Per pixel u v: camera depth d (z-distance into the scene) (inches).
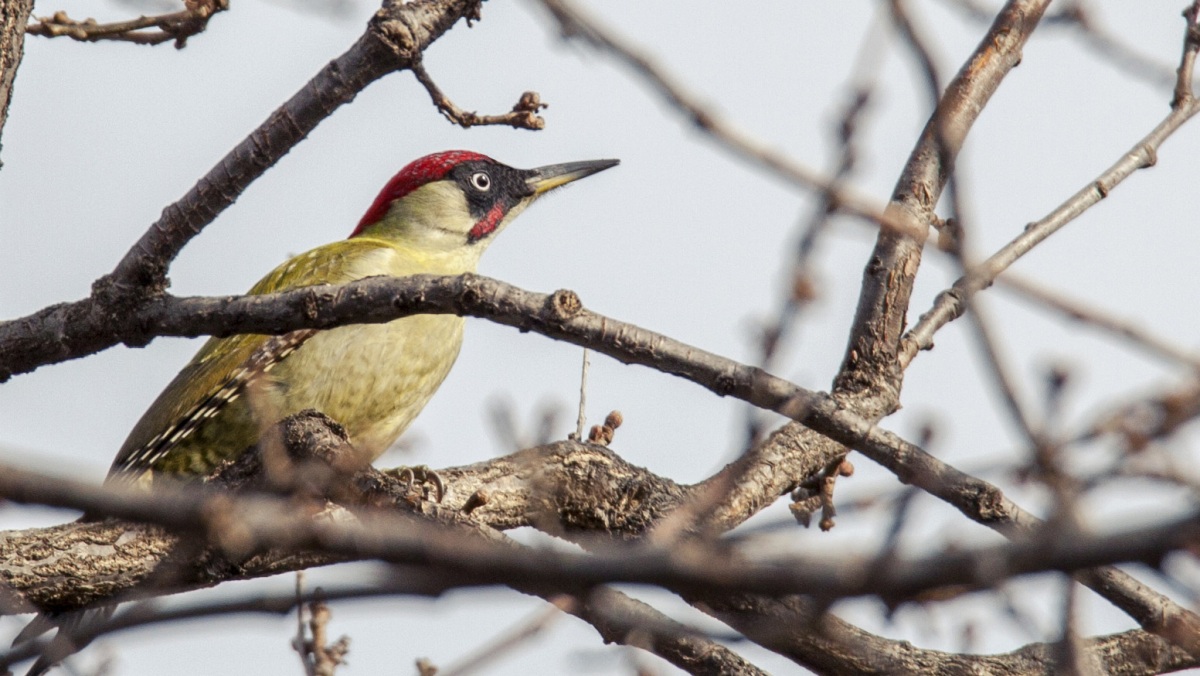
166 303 350.6
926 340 418.0
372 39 343.6
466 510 410.6
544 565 152.8
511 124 364.2
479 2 348.8
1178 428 181.0
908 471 312.8
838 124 208.1
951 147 204.1
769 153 201.2
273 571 383.2
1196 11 404.5
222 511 157.3
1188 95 404.8
